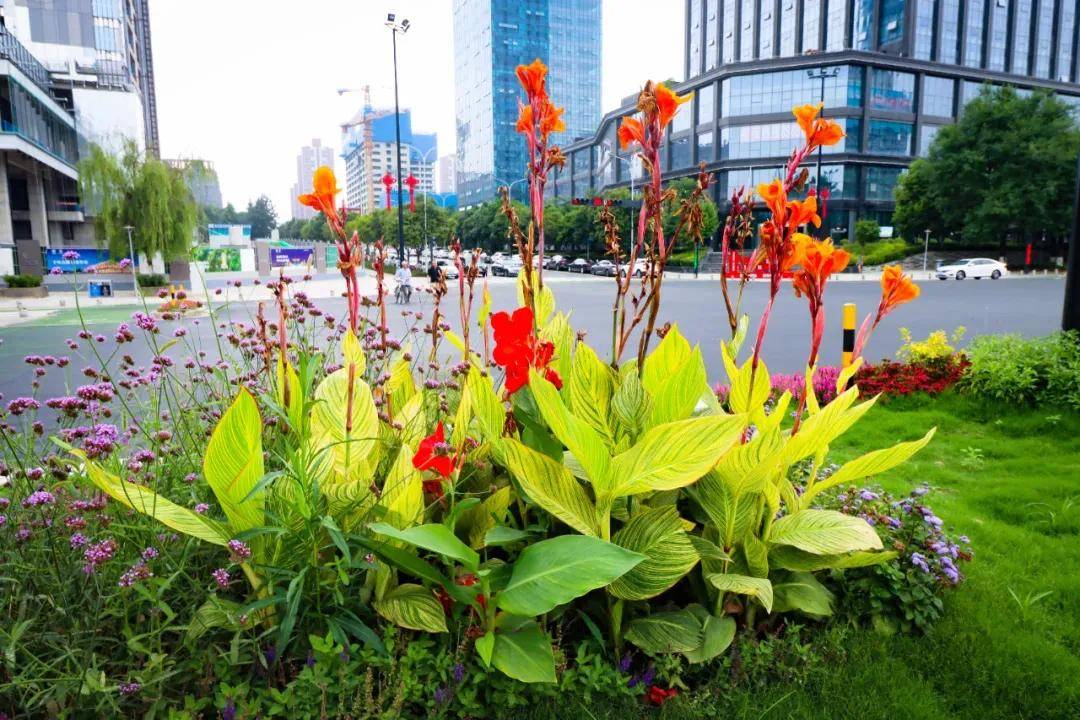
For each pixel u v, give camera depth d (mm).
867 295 24375
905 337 8609
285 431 2627
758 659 2295
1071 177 43625
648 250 2480
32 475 2105
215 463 1851
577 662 2199
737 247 2631
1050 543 3615
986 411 6629
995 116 45469
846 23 70812
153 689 1820
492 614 1984
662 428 1933
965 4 67875
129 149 29906
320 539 2078
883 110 61531
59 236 47188
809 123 2166
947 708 2277
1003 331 14117
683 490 2604
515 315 2324
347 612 2002
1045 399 6359
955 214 48062
